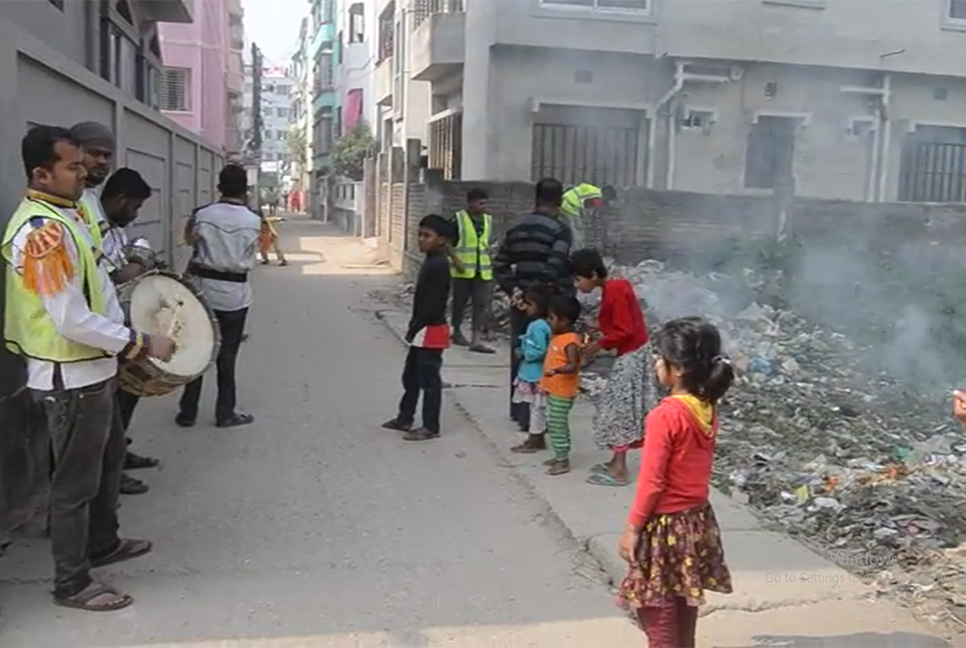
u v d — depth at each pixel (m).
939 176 18.50
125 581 4.37
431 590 4.37
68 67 6.53
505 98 16.31
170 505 5.36
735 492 5.87
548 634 3.98
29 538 4.80
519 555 4.79
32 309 3.84
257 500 5.48
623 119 16.88
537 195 7.20
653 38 16.34
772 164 17.72
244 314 6.96
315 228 38.22
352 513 5.32
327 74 47.06
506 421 7.30
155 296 4.78
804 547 4.82
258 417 7.32
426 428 6.83
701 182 17.17
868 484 5.98
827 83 17.45
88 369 3.92
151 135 11.90
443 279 6.75
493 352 10.28
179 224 15.02
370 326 12.11
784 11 16.77
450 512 5.36
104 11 14.00
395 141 25.73
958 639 3.91
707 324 3.50
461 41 16.92
